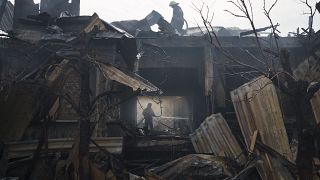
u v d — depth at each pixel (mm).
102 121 11414
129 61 15781
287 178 9742
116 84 12438
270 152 10352
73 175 8648
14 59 12391
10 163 10141
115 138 11188
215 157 11000
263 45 17672
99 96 7906
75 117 11625
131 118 16438
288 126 12867
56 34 12359
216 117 12328
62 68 9625
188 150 13555
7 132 9016
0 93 9086
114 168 10312
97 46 12641
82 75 7816
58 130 11250
